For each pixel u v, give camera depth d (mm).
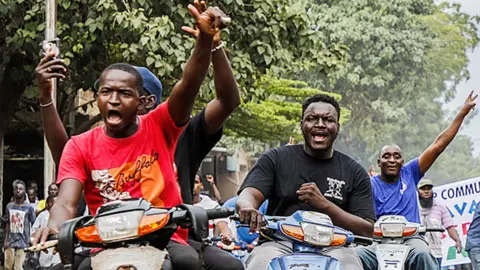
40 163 23672
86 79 16734
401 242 8656
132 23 14797
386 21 36406
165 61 15070
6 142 23531
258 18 16297
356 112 38312
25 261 13938
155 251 4203
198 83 4746
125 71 4730
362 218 6812
